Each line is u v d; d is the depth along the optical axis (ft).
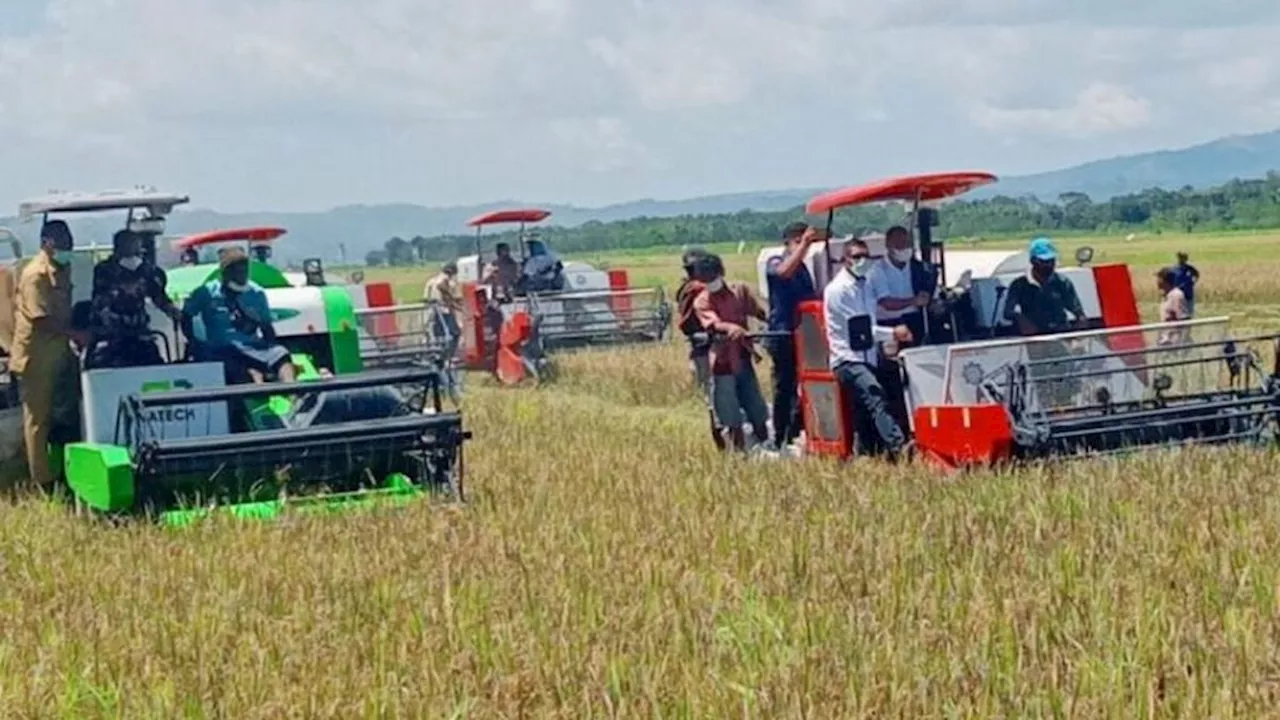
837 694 22.38
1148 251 278.46
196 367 44.32
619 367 85.66
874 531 34.32
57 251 45.85
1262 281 158.40
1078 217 428.56
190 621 29.45
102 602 31.68
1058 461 41.88
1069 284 48.73
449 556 34.06
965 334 47.96
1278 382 44.78
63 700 24.73
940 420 43.70
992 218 317.83
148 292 46.32
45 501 44.91
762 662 24.57
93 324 45.75
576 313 106.63
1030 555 31.12
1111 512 35.35
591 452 52.16
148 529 39.19
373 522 38.75
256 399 44.04
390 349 88.12
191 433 43.04
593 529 36.68
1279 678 22.27
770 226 452.35
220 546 36.63
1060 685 22.39
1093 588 27.86
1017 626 25.38
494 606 29.30
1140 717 21.30
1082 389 44.68
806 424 49.29
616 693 23.38
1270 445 43.86
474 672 24.82
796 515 37.19
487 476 46.98
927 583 28.94
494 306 94.27
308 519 39.42
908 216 48.62
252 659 26.20
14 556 37.19
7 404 48.65
